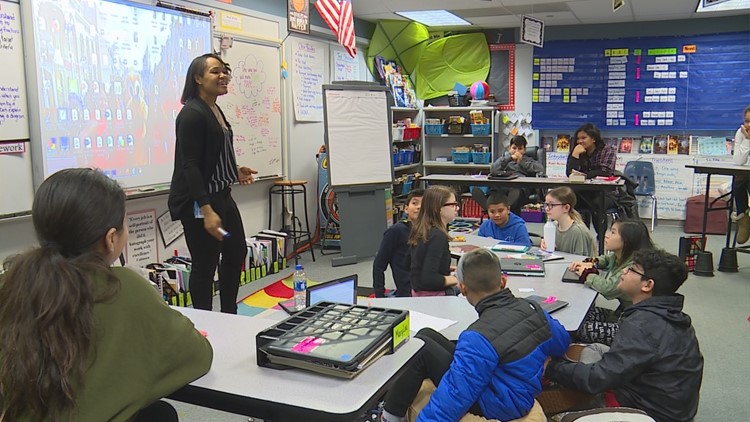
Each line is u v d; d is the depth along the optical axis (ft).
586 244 12.39
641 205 26.18
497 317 6.36
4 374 3.78
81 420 3.88
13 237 11.60
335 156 19.26
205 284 10.57
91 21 12.43
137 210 14.49
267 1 18.76
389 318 5.34
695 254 17.81
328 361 4.64
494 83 27.81
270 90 18.95
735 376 10.66
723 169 17.34
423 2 21.36
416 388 7.14
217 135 10.12
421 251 10.08
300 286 8.90
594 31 26.23
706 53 24.82
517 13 23.63
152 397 4.23
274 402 4.37
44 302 3.81
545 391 7.38
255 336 5.64
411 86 28.02
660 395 6.96
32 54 11.26
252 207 18.88
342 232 19.36
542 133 27.81
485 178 19.21
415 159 28.25
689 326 7.22
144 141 13.88
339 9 18.52
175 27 14.52
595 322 9.41
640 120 26.03
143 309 4.22
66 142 12.01
